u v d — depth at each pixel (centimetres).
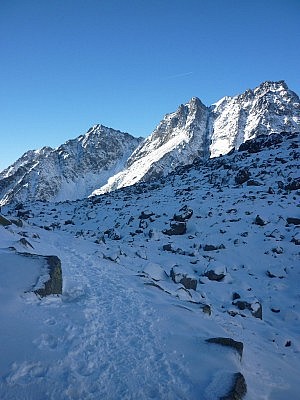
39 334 680
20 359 595
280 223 2456
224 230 2462
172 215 2995
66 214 4112
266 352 991
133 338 769
